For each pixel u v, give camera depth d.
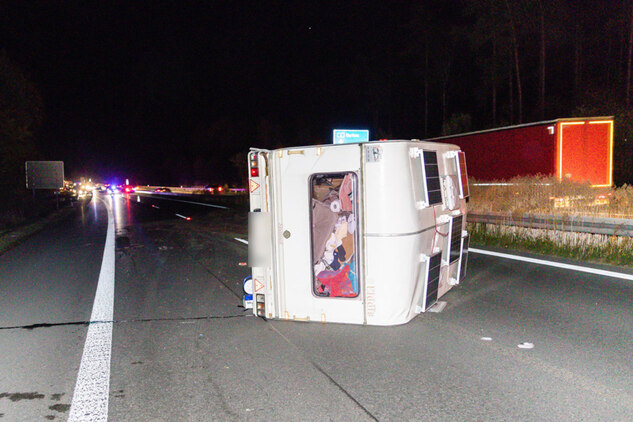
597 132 15.32
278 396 4.37
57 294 8.58
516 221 12.29
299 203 5.95
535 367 4.81
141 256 12.53
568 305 6.78
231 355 5.39
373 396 4.31
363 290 5.86
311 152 5.84
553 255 10.41
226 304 7.53
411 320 6.31
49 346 5.88
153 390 4.58
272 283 6.22
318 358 5.20
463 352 5.23
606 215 11.58
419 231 5.84
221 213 26.67
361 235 5.77
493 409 4.01
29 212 30.36
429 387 4.45
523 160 17.02
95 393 4.55
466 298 7.30
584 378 4.53
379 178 5.62
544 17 34.44
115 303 7.84
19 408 4.30
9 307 7.75
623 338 5.51
